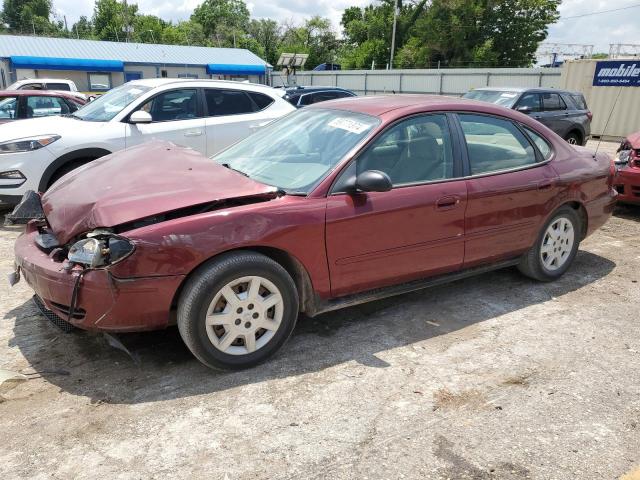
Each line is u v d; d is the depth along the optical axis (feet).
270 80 144.87
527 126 14.40
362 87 133.80
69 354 11.09
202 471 7.93
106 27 248.52
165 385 10.05
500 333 12.44
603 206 16.01
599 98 58.75
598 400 9.89
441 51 168.76
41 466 7.95
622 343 12.07
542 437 8.84
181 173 11.14
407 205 11.68
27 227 11.58
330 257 11.01
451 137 12.82
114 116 21.90
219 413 9.27
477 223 12.96
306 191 10.93
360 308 13.71
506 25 161.99
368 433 8.86
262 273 10.21
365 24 215.51
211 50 140.26
